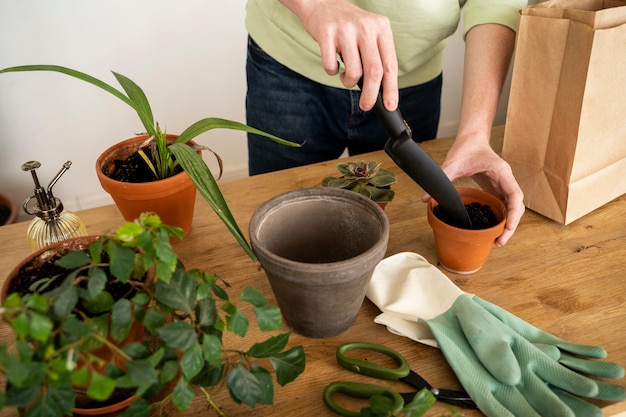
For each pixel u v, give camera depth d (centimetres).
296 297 58
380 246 56
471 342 60
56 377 40
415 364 60
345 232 66
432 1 94
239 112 183
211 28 164
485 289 70
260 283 72
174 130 178
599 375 57
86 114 165
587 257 75
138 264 50
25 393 41
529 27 75
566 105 74
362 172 80
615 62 72
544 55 74
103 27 154
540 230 81
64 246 56
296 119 113
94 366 49
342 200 64
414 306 66
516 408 54
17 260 77
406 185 91
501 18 89
